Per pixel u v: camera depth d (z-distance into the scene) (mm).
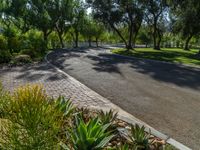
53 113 3213
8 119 3109
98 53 30391
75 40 62781
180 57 23984
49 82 10781
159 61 20219
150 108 7137
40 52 26188
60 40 50969
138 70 14914
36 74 12969
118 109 6980
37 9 42312
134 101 7883
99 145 3562
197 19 28531
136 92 9133
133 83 10852
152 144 4426
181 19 30531
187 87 10070
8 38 21750
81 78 12102
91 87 10008
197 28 29547
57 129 3039
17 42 22000
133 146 4012
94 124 3771
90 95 8523
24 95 3059
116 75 13016
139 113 6664
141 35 65125
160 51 35156
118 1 38250
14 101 3135
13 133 2867
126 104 7535
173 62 19188
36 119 2859
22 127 2898
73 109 5230
